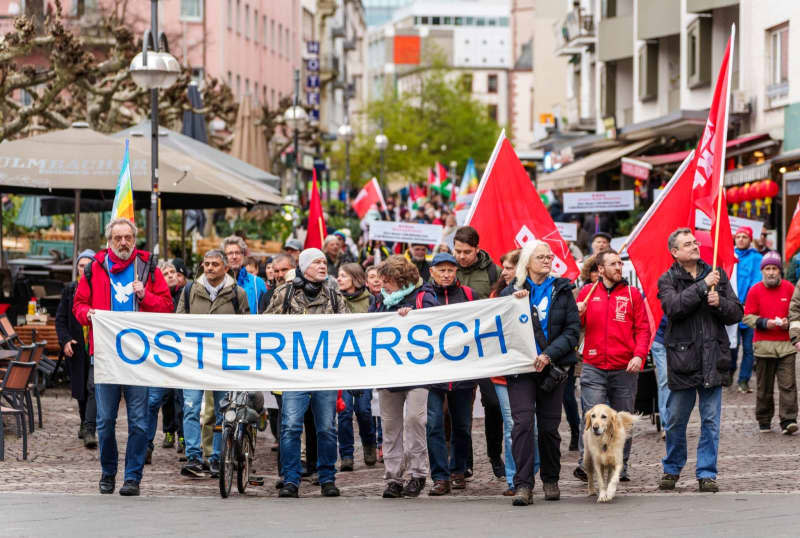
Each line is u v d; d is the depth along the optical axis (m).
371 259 27.36
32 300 24.05
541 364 12.62
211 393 15.54
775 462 15.34
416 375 13.43
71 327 17.08
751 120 40.56
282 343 13.70
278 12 90.31
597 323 14.05
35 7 51.00
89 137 23.44
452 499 13.16
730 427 18.53
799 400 21.36
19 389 16.84
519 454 12.59
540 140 76.94
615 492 13.10
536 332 12.80
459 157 115.75
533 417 12.69
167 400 17.47
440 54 119.75
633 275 19.70
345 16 132.50
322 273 14.06
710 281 12.95
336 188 80.56
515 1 183.75
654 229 15.26
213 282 15.21
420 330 13.47
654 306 15.28
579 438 16.94
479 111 119.25
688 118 43.50
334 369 13.62
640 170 42.44
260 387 13.64
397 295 13.78
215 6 71.12
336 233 21.27
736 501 12.37
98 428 13.43
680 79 50.09
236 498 13.25
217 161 31.75
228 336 13.64
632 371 13.93
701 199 14.29
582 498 13.04
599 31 60.66
